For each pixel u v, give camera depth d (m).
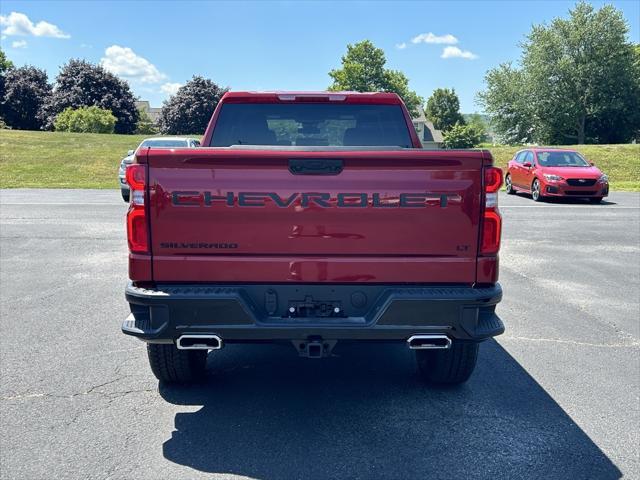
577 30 54.66
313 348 3.63
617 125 56.16
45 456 3.40
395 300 3.54
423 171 3.56
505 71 60.97
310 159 3.51
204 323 3.56
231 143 5.08
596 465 3.35
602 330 5.89
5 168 27.89
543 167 18.30
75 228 12.12
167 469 3.27
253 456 3.42
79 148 33.97
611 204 17.55
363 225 3.58
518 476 3.23
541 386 4.50
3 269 8.41
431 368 4.43
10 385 4.41
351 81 85.88
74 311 6.37
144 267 3.59
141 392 4.34
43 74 74.31
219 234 3.57
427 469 3.29
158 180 3.53
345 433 3.72
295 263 3.59
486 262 3.64
